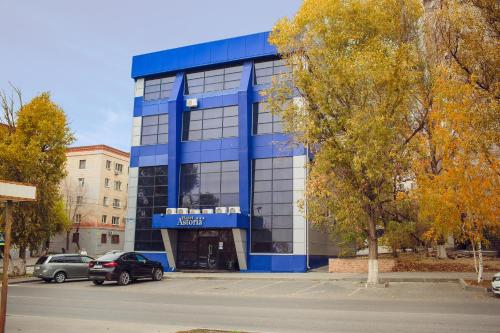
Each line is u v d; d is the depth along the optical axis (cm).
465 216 1925
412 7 2416
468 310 1307
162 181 3584
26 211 2889
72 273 2719
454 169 1844
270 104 2181
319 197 2175
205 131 3503
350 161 1925
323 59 2042
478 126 1806
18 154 2828
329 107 1997
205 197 3394
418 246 3184
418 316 1195
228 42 3488
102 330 1008
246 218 3180
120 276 2394
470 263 2538
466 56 1919
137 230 3609
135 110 3788
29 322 1127
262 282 2425
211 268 3347
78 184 6406
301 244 3052
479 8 1864
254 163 3294
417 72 2181
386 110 2044
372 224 2088
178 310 1395
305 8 2061
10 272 3036
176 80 3638
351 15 2059
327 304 1505
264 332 990
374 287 2005
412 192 2078
